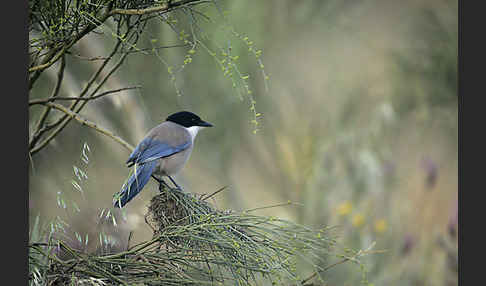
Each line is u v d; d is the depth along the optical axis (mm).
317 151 14094
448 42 16062
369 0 16734
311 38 15789
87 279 6258
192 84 12828
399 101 16297
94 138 11656
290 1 14375
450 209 15250
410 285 11984
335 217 12758
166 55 11781
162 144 8641
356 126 15117
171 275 6391
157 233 7105
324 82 16203
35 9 6629
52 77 10164
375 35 16984
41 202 10625
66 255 6855
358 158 13633
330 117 15195
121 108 11062
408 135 16328
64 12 6574
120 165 11766
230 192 14000
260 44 13562
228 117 13766
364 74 16891
